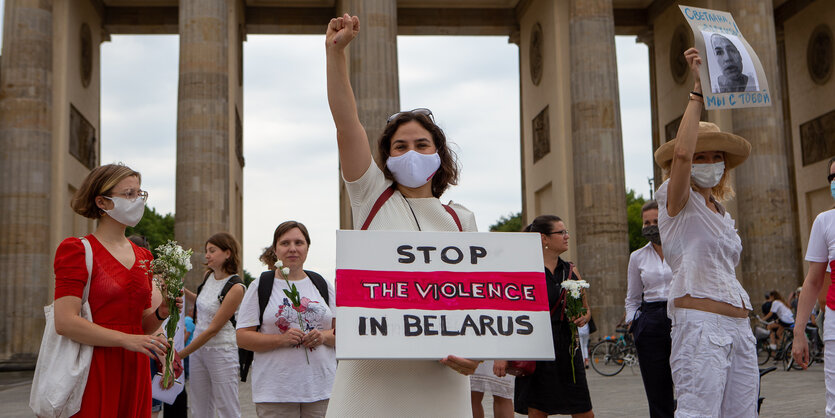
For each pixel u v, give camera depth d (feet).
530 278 17.48
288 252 33.50
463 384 17.52
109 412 22.24
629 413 59.36
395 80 152.15
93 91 170.09
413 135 18.56
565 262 37.91
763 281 148.97
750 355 25.14
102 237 23.12
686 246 25.21
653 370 35.68
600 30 152.97
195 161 142.92
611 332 144.15
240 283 37.24
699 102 24.11
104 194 22.79
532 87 179.01
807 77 176.65
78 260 22.18
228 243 38.68
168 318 26.00
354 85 151.53
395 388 16.72
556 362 35.35
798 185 180.86
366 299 16.56
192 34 145.89
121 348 22.75
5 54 141.69
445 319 16.74
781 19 185.47
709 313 24.68
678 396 25.27
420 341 16.46
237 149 165.48
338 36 17.06
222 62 147.43
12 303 135.74
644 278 36.52
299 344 32.04
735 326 24.90
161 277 25.08
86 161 163.94
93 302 22.36
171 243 25.43
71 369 21.76
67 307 21.83
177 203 143.43
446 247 17.35
